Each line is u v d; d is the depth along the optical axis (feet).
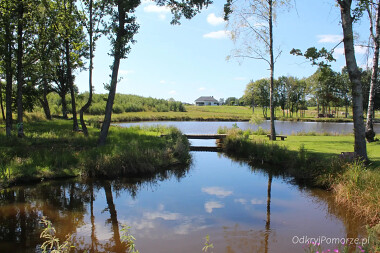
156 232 19.03
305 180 32.40
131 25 45.19
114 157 35.70
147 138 57.11
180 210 23.39
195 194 28.12
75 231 19.27
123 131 67.15
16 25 47.55
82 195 27.68
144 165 36.35
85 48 62.23
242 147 51.26
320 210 23.36
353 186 24.48
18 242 17.30
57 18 54.34
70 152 38.55
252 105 237.45
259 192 28.76
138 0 42.37
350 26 30.89
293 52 27.58
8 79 47.75
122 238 18.01
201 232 18.95
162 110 252.01
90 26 51.90
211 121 174.81
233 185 31.71
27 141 43.37
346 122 164.55
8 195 27.07
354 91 31.83
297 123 151.53
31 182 30.89
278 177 35.27
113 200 26.27
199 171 39.06
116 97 243.60
